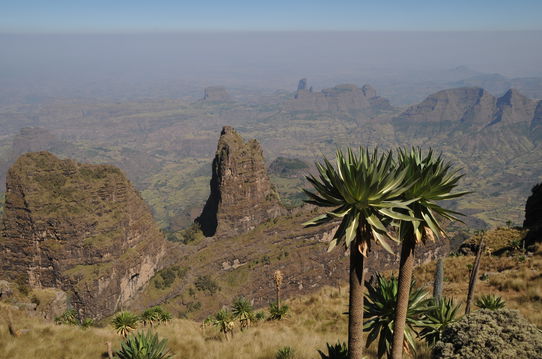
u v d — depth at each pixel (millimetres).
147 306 147500
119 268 141500
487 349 12352
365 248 9195
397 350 10914
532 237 53094
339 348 14109
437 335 16672
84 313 130875
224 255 181750
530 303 29500
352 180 8789
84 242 136875
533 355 12062
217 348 30016
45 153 147250
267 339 31000
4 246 134750
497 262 46906
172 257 176000
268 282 177500
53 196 138125
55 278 132250
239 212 197250
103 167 157500
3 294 60062
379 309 13617
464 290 37219
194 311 153875
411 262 10430
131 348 20719
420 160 10789
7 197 135375
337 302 45219
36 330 31891
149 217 171875
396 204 8961
